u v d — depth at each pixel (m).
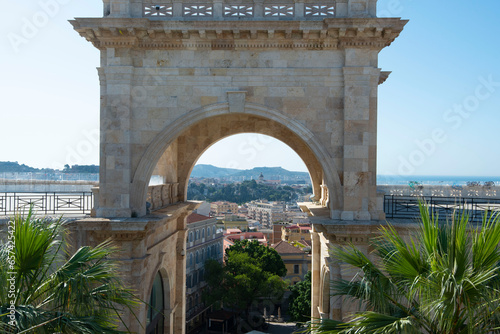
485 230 8.12
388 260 8.92
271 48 15.04
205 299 49.28
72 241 14.49
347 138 14.70
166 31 14.53
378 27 14.01
